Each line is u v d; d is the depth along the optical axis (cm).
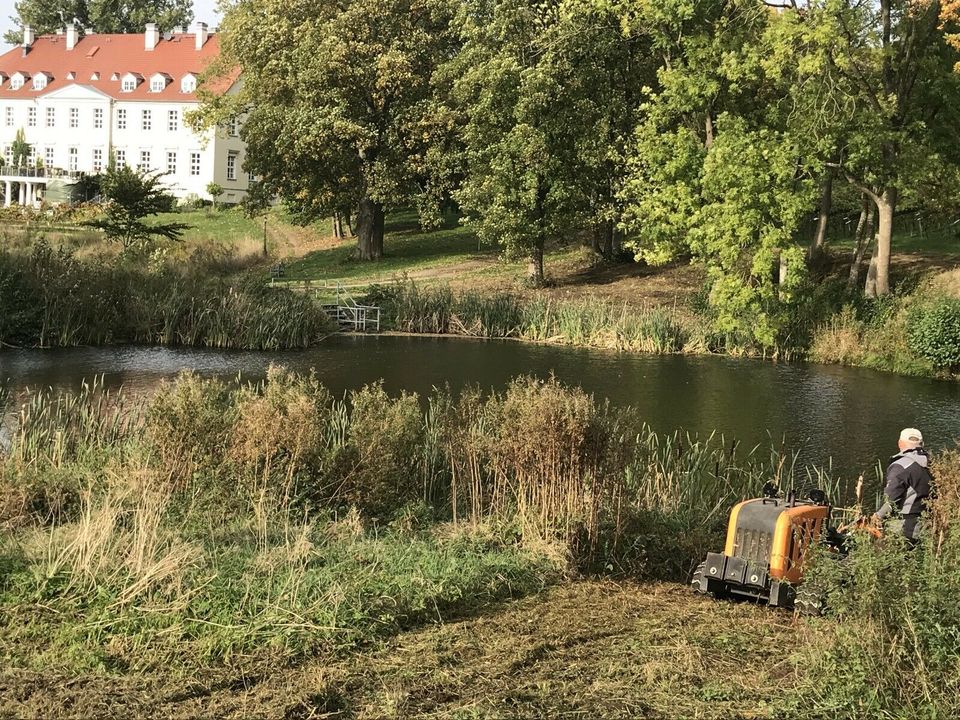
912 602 672
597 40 3875
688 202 3362
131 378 2331
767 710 643
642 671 709
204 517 958
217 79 8138
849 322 3103
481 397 2183
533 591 905
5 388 2094
